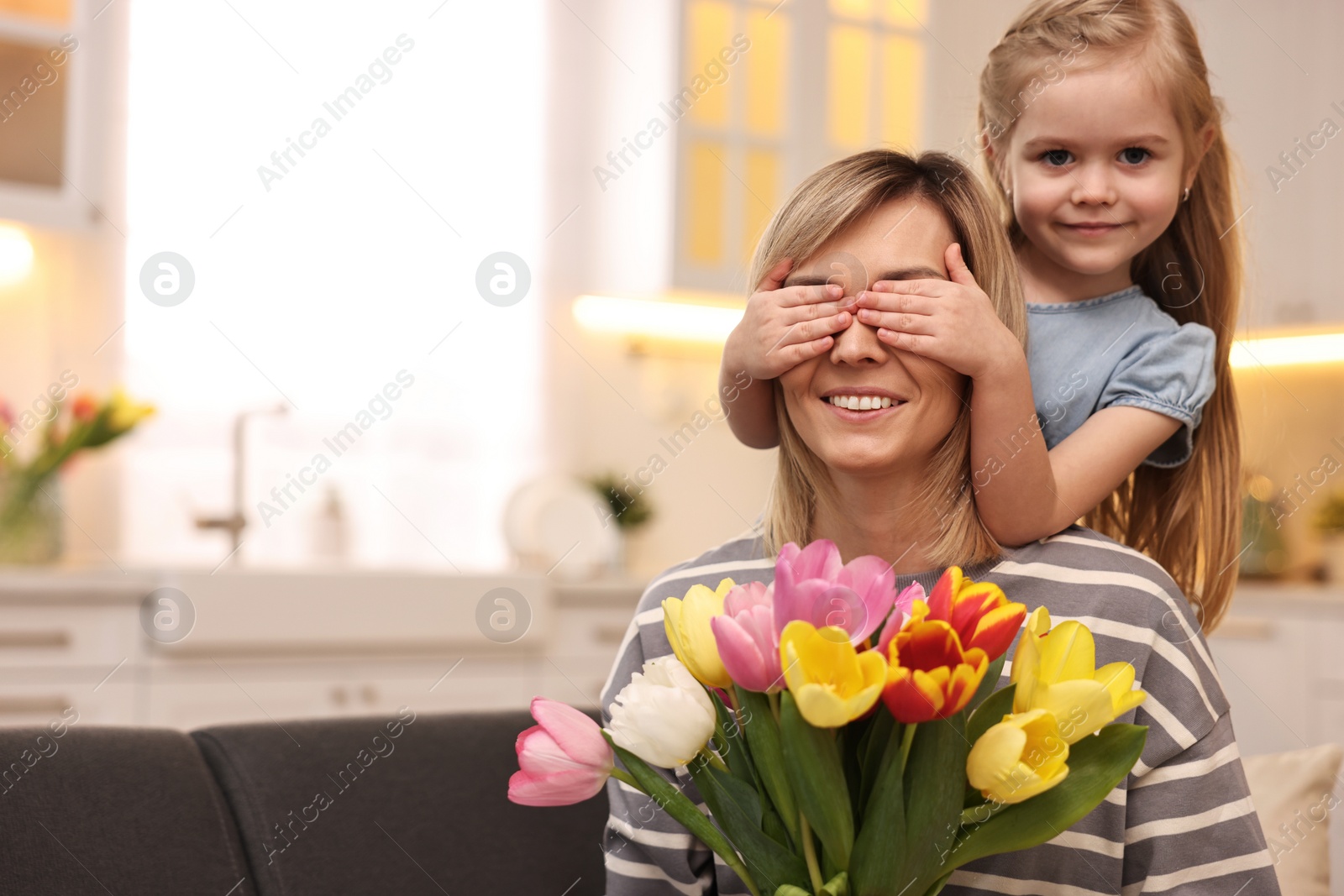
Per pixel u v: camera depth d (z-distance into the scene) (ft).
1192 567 3.80
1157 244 4.00
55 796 2.79
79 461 9.06
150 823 2.87
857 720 2.12
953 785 1.95
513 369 10.49
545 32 10.68
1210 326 3.97
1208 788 2.65
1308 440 10.89
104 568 8.60
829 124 10.78
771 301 2.81
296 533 9.64
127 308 9.29
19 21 8.71
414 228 10.21
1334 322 10.78
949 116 10.63
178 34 9.48
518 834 3.35
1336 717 9.32
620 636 9.02
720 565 3.17
